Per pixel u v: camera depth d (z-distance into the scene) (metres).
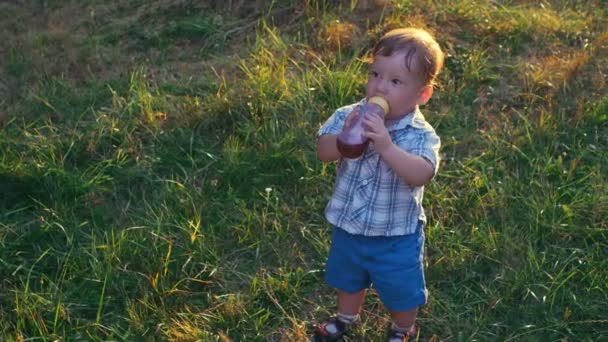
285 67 4.54
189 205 3.87
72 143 4.13
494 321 3.46
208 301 3.54
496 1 5.09
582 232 3.73
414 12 4.81
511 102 4.37
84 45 4.88
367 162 3.09
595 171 3.99
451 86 4.41
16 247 3.74
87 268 3.63
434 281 3.60
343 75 4.37
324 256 3.69
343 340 3.42
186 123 4.23
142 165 4.07
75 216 3.85
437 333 3.44
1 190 3.94
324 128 3.16
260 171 4.02
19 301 3.50
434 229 3.74
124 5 5.19
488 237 3.70
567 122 4.21
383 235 3.11
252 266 3.68
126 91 4.48
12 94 4.55
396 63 3.01
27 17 5.22
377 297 3.54
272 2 4.91
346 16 4.82
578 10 5.06
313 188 3.96
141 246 3.67
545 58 4.62
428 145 3.05
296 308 3.53
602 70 4.50
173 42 4.86
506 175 4.00
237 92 4.35
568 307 3.48
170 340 3.38
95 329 3.43
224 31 4.86
